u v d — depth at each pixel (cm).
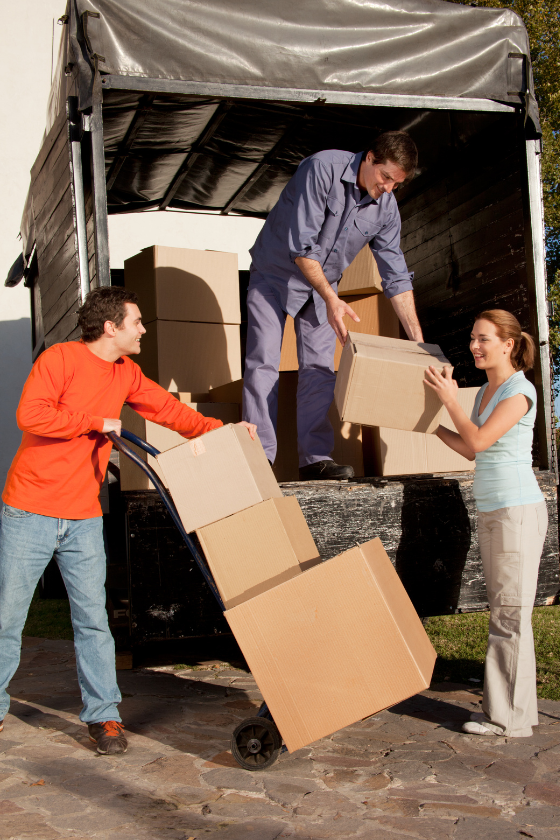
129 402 255
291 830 170
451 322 413
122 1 287
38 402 218
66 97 304
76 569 232
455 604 295
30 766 214
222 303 414
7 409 862
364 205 321
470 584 298
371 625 195
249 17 306
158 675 323
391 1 326
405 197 454
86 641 231
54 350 229
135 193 530
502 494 239
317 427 332
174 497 220
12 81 906
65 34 301
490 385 256
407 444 331
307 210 309
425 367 249
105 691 229
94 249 284
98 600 234
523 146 345
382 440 328
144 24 289
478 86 336
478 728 238
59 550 233
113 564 331
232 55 302
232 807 184
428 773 205
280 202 341
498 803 185
